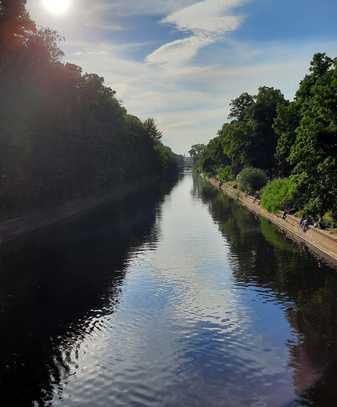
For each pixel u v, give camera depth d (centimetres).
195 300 2622
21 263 3616
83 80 7769
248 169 7856
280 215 5222
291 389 1656
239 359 1897
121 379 1780
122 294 2767
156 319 2358
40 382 1781
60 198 6694
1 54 4419
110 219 6075
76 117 6994
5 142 4534
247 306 2502
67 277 3177
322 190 3722
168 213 6662
